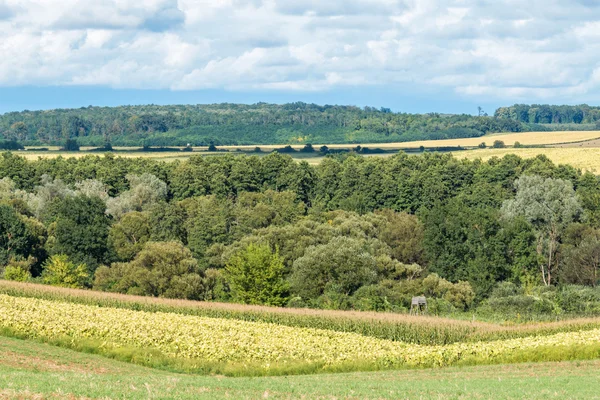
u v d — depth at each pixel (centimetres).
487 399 3198
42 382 2866
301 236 11356
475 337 5909
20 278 10162
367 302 8594
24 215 13650
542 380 3938
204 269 11488
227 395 2897
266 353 4784
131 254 12456
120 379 3244
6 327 5012
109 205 15250
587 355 4894
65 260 10356
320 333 5944
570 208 13100
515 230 11494
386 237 12594
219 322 6131
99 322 5434
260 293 8469
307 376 4275
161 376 3816
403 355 4841
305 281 9544
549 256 12238
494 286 10806
